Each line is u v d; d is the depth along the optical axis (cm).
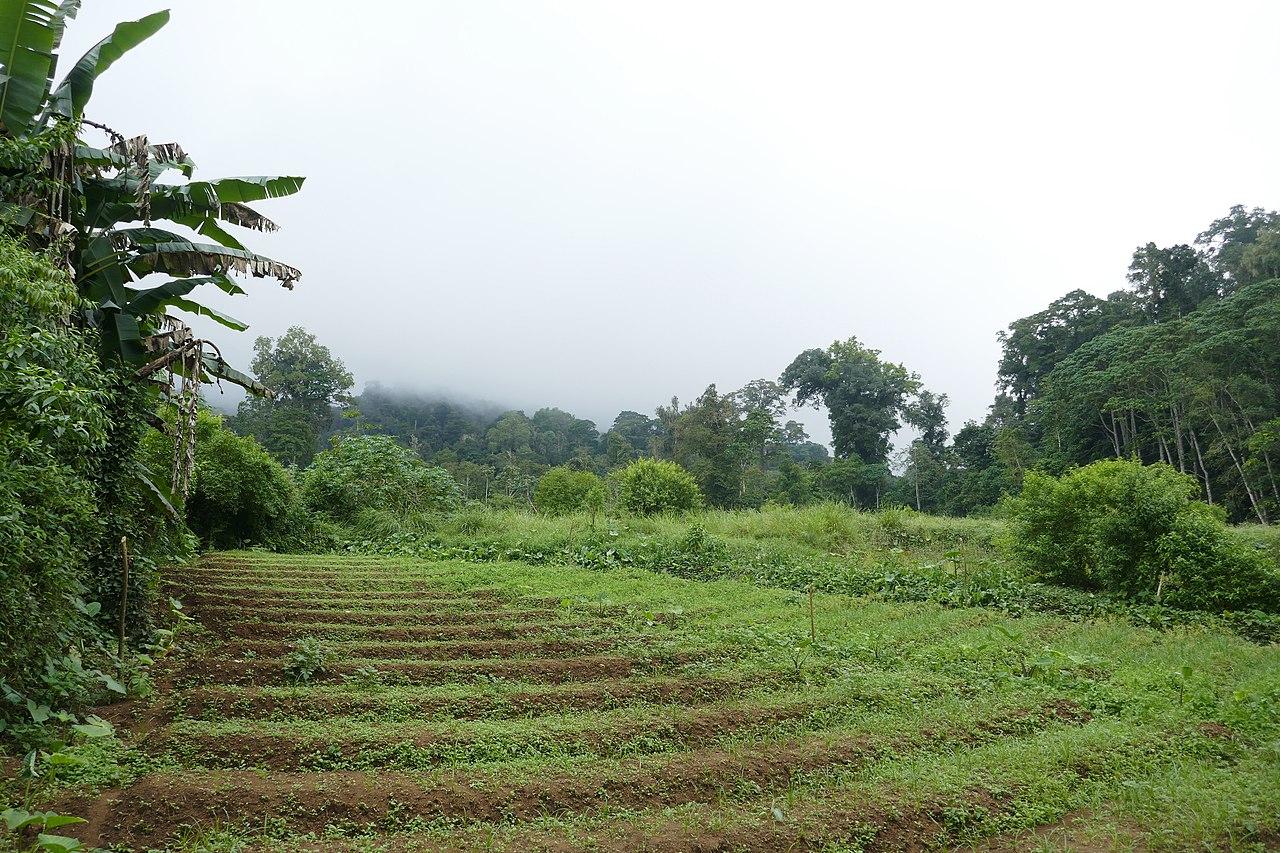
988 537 2027
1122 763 571
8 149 672
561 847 437
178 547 997
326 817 457
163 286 937
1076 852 452
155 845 423
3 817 358
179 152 959
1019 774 542
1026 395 5378
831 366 6050
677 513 2353
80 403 565
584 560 1631
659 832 458
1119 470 1435
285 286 1039
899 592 1366
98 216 878
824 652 900
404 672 739
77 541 641
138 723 595
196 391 906
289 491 1888
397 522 2062
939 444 6050
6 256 536
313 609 1047
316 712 617
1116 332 4116
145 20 834
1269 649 948
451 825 459
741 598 1254
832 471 4938
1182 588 1228
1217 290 4569
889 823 480
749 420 4584
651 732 605
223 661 724
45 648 566
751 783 528
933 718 663
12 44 731
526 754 560
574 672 775
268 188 991
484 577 1370
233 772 502
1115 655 927
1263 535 1623
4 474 502
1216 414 3216
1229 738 629
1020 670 848
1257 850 443
